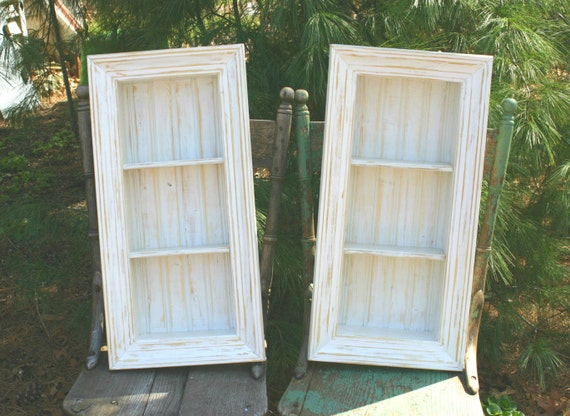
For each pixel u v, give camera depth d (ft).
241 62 6.15
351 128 6.14
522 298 8.87
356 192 6.59
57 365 9.25
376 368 6.46
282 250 8.11
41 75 11.68
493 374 9.14
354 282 6.77
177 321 6.83
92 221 6.79
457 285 6.32
